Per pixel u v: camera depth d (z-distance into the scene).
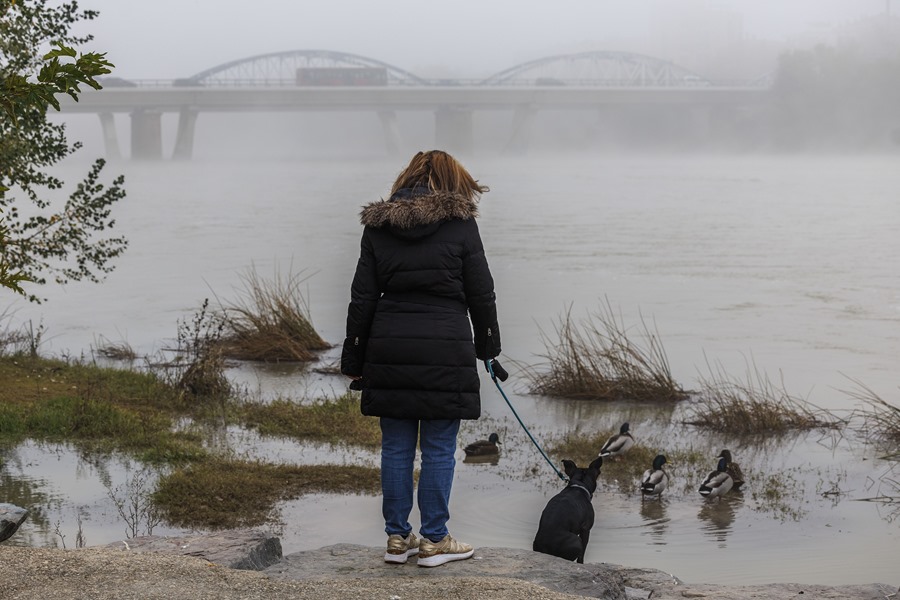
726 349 21.06
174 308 27.06
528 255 41.03
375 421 14.49
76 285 31.84
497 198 87.56
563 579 4.83
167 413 14.70
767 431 14.51
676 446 13.59
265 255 41.12
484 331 4.71
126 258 39.94
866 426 14.70
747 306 27.25
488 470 12.17
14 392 14.80
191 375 16.36
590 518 6.83
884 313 26.02
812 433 14.39
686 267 36.72
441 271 4.57
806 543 9.38
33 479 10.80
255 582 4.30
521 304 27.70
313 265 37.41
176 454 11.96
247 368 19.06
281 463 12.07
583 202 81.38
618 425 14.73
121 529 9.17
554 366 17.64
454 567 4.96
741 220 61.44
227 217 66.56
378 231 4.65
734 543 9.36
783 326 23.91
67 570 4.38
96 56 4.46
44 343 21.59
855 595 4.98
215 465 11.68
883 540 9.46
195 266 37.12
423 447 4.80
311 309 26.47
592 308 26.84
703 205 76.81
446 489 4.86
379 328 4.61
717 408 15.67
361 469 11.72
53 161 15.10
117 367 18.75
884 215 65.12
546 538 6.48
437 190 4.70
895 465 12.52
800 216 64.50
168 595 4.11
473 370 4.63
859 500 10.93
